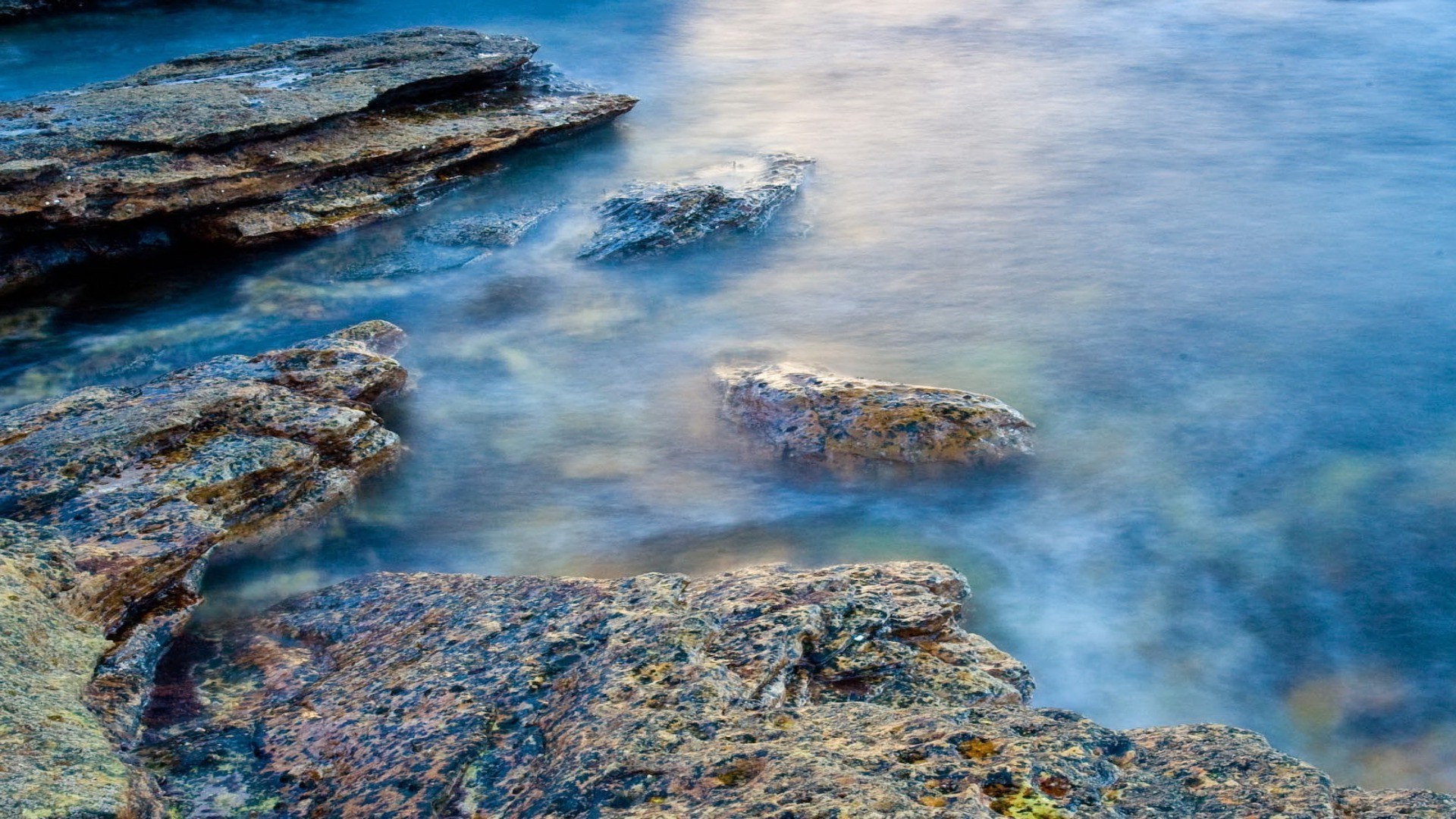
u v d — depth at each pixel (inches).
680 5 1198.9
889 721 229.5
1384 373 492.7
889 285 595.2
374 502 416.5
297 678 299.0
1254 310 553.9
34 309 572.4
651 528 401.1
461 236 652.1
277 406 406.3
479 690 269.1
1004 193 714.8
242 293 594.2
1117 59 1005.8
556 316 571.5
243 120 629.9
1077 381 493.7
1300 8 1153.4
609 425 470.3
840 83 952.3
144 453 363.6
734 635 274.7
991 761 206.5
